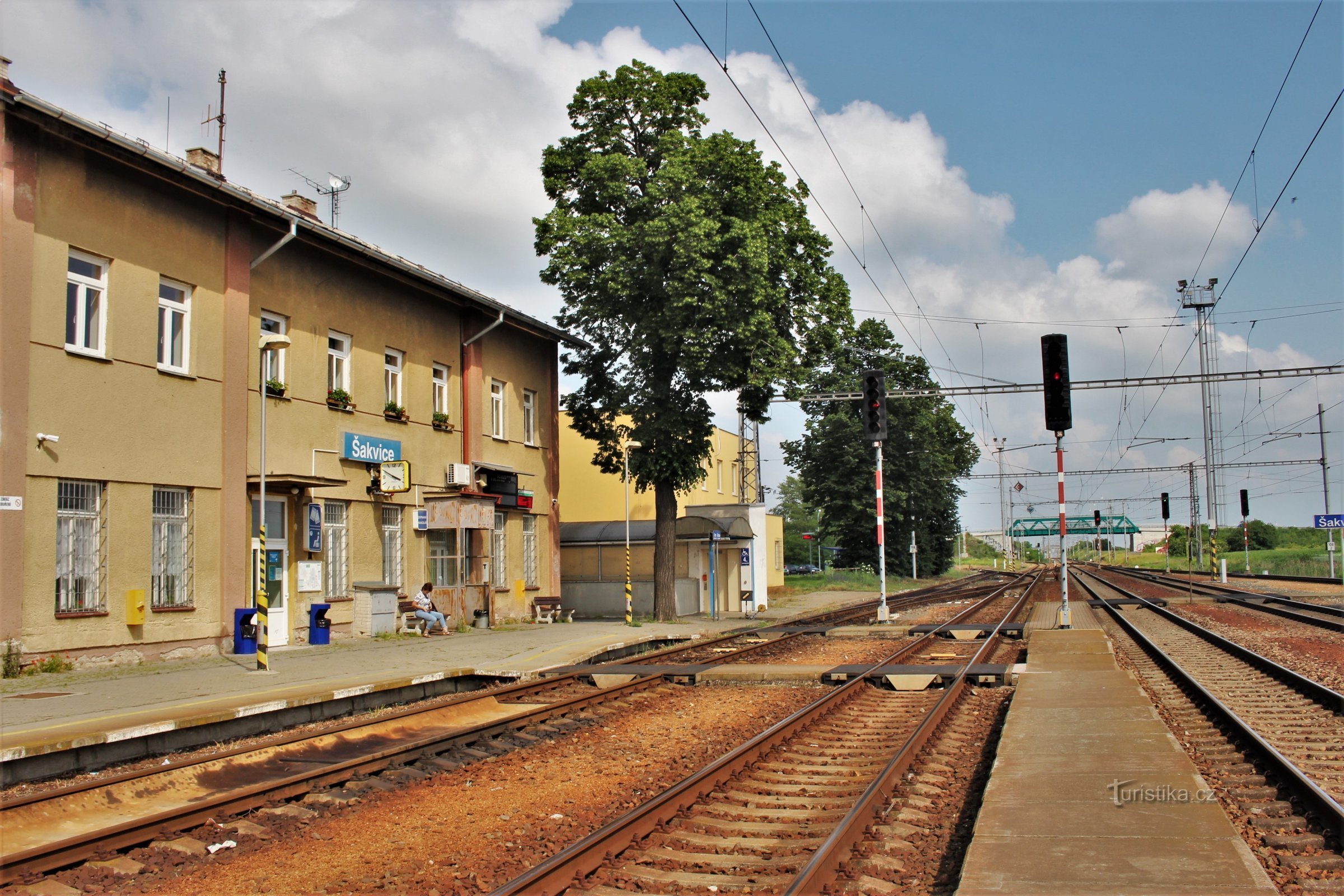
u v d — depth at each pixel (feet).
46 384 50.08
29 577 48.98
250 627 60.13
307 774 28.40
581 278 91.50
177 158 57.41
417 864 22.52
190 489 58.80
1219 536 320.91
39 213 50.19
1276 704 42.27
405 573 78.79
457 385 87.20
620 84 96.58
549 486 102.94
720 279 90.02
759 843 22.95
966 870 19.29
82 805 26.55
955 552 297.53
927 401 207.00
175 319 59.00
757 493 174.50
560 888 19.88
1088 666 51.42
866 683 50.70
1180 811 23.29
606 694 46.47
